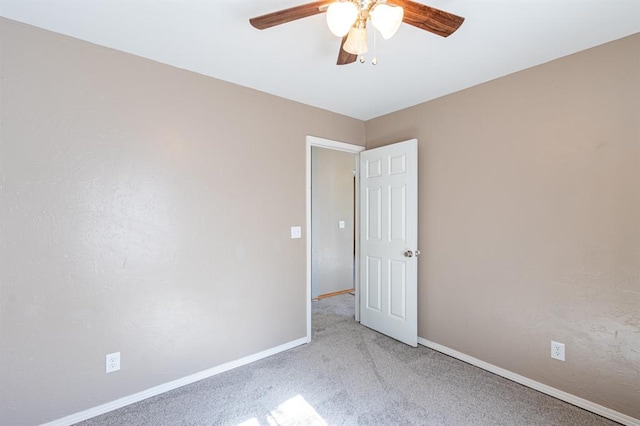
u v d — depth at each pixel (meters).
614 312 1.78
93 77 1.82
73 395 1.76
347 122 3.24
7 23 1.58
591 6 1.48
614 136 1.78
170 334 2.10
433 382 2.17
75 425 1.73
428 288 2.77
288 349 2.72
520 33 1.72
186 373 2.16
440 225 2.68
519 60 2.03
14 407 1.60
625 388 1.73
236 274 2.42
